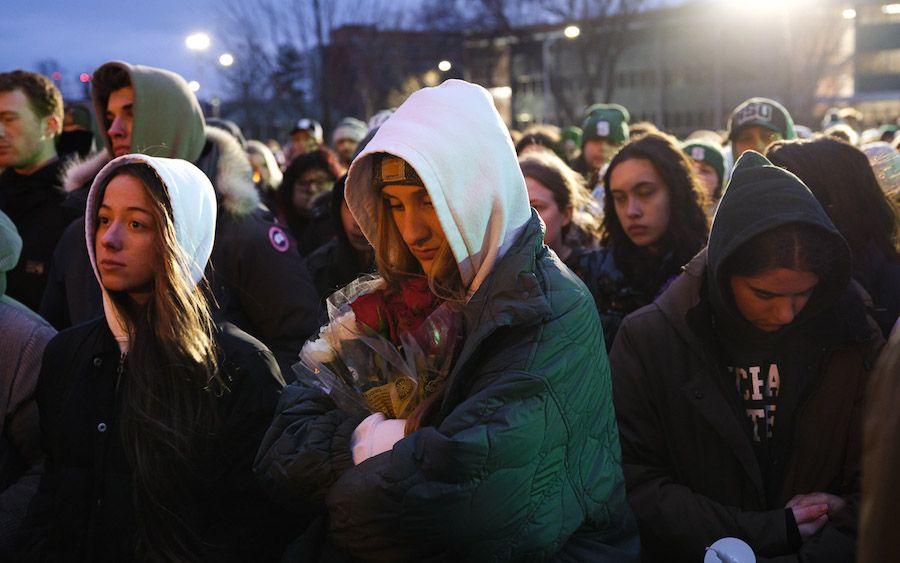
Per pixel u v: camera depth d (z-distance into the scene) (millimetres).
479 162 1912
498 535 1805
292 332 3430
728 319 2482
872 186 2982
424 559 1852
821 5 41125
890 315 2943
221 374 2422
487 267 1931
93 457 2443
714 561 2270
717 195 5344
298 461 2008
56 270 3736
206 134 3807
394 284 2111
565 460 1889
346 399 2084
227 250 3389
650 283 3617
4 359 3025
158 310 2404
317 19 24891
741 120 5543
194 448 2342
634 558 2045
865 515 1279
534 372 1838
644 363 2588
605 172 3785
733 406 2477
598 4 43750
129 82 3703
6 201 4750
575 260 3920
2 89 4688
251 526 2396
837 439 2430
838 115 15773
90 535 2408
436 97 1959
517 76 65000
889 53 58594
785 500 2457
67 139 5609
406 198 1979
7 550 2812
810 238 2279
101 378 2512
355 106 34000
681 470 2553
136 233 2465
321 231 5504
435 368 1969
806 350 2459
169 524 2322
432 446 1797
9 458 3029
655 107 65500
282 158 15258
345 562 1982
